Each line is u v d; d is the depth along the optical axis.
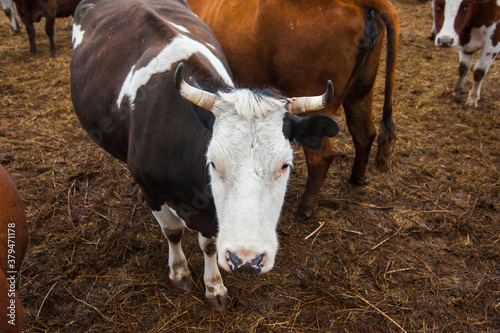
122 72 2.48
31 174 3.81
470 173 3.94
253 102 1.73
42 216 3.31
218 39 3.38
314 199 3.33
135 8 2.78
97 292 2.72
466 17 4.73
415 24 8.64
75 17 3.42
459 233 3.24
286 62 2.94
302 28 2.81
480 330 2.50
